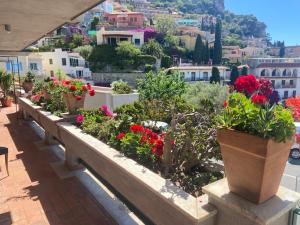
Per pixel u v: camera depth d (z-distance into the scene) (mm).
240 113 1394
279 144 1331
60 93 4848
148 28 56406
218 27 50438
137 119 3422
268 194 1461
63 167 4070
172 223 1706
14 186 3510
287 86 34656
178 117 2246
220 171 2207
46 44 44250
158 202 1824
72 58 38188
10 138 5781
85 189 3404
